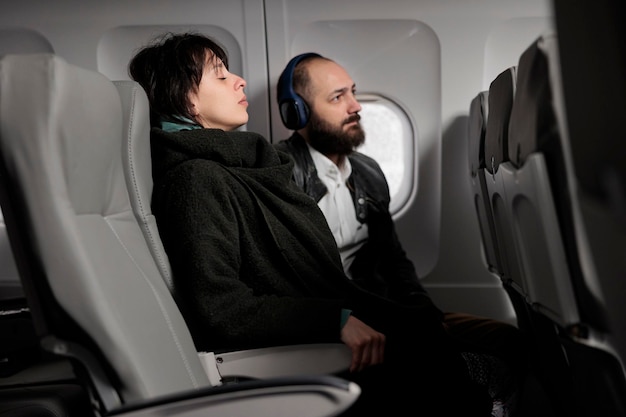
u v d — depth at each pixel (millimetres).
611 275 983
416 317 1694
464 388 1577
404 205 2527
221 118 1789
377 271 2357
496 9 2371
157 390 1077
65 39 2422
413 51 2438
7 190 1013
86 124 1088
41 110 997
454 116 2451
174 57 1735
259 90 2439
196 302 1447
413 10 2385
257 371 1447
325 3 2393
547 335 1634
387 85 2461
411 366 1606
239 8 2404
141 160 1376
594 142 881
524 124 1142
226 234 1511
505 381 1739
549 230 1059
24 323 1955
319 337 1479
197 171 1517
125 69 2445
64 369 1805
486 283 2549
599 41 838
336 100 2318
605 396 1151
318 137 2328
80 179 1080
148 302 1189
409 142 2494
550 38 980
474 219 2512
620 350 1035
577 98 906
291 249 1645
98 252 1086
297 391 951
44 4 2404
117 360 1040
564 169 983
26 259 1026
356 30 2424
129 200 1344
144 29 2422
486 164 1747
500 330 2012
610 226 939
